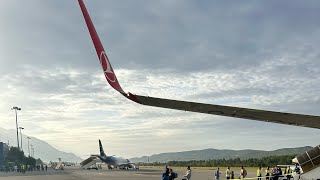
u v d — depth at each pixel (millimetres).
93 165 165375
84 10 6824
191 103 6949
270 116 7086
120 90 6762
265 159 134125
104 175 84375
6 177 80500
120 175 83062
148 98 6746
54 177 78438
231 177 47812
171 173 31859
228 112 7059
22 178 75375
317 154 14648
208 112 7008
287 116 7039
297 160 15031
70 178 71562
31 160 179875
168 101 6816
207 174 87188
